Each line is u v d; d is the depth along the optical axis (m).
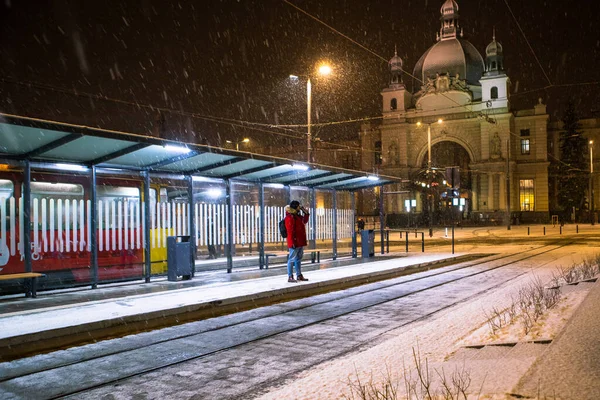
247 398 5.66
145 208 14.21
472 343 7.05
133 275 14.20
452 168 27.47
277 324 9.45
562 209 80.44
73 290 12.49
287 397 5.33
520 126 77.00
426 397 4.42
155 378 6.38
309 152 26.34
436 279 15.96
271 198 27.47
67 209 12.93
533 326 7.59
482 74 82.44
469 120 76.56
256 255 24.88
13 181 11.98
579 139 80.00
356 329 9.02
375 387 5.31
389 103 82.12
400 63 82.31
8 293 11.75
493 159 74.38
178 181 18.02
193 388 6.00
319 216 20.83
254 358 7.21
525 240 39.62
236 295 11.38
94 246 12.91
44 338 7.92
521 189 76.75
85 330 8.45
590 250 26.88
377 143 84.50
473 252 26.80
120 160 13.58
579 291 10.83
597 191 82.12
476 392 4.32
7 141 10.91
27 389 6.02
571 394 3.87
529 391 4.00
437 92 78.56
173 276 14.21
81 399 5.69
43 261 12.38
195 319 10.19
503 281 15.36
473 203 76.69
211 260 21.12
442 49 83.56
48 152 12.06
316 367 6.76
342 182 21.23
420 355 6.72
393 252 26.53
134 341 8.27
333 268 17.62
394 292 13.33
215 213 16.33
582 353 4.99
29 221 11.88
